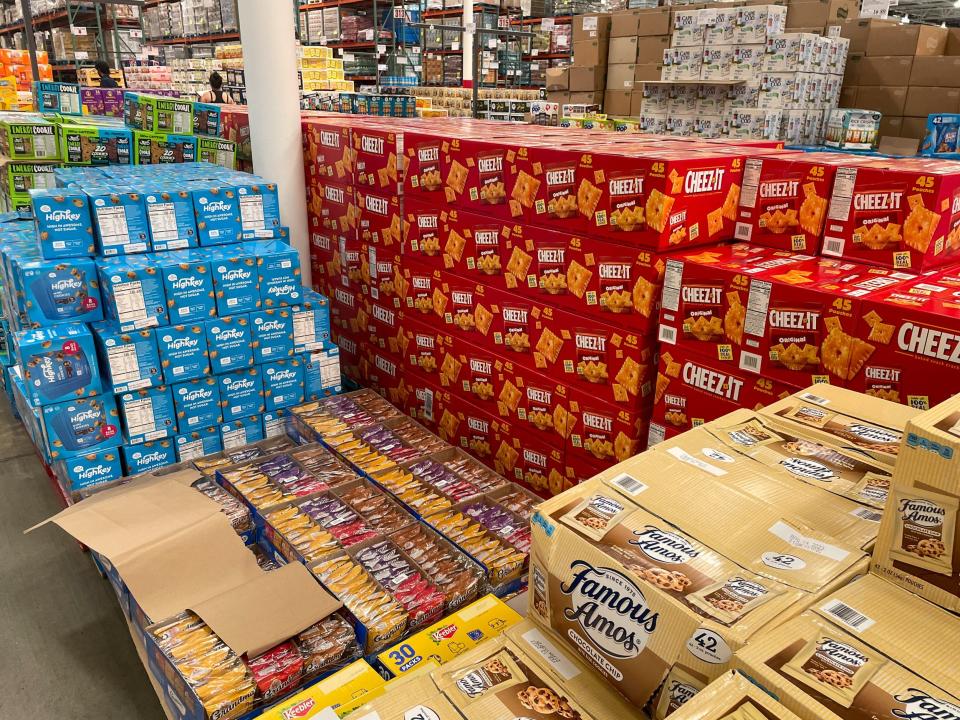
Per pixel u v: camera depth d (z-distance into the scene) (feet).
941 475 2.91
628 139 9.52
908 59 18.35
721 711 2.61
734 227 7.34
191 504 7.38
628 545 3.56
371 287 11.23
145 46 39.58
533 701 3.64
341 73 29.25
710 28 17.94
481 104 27.22
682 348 6.59
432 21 35.88
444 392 10.05
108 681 7.16
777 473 4.11
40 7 40.04
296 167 12.07
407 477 8.36
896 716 2.52
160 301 8.41
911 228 5.90
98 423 8.41
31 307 8.06
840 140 17.46
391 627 5.89
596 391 7.64
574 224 7.41
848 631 2.90
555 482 8.49
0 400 13.44
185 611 6.08
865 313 5.19
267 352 9.47
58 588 8.47
